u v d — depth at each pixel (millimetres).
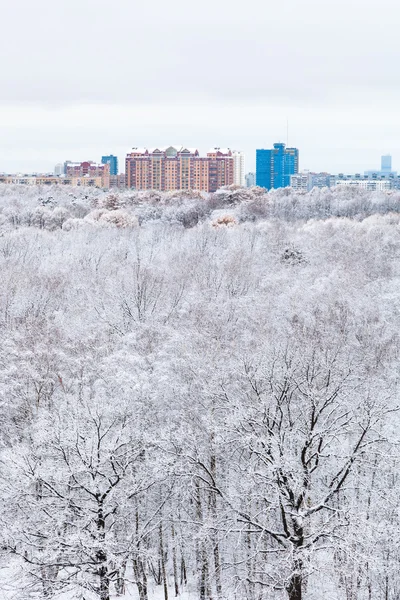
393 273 74500
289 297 58469
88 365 40188
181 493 31641
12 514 30188
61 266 74062
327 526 28672
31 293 58469
